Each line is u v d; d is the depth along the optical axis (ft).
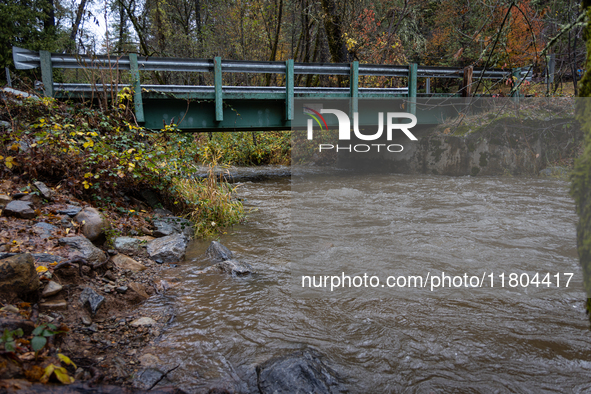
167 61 27.02
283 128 34.99
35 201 12.78
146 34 64.90
